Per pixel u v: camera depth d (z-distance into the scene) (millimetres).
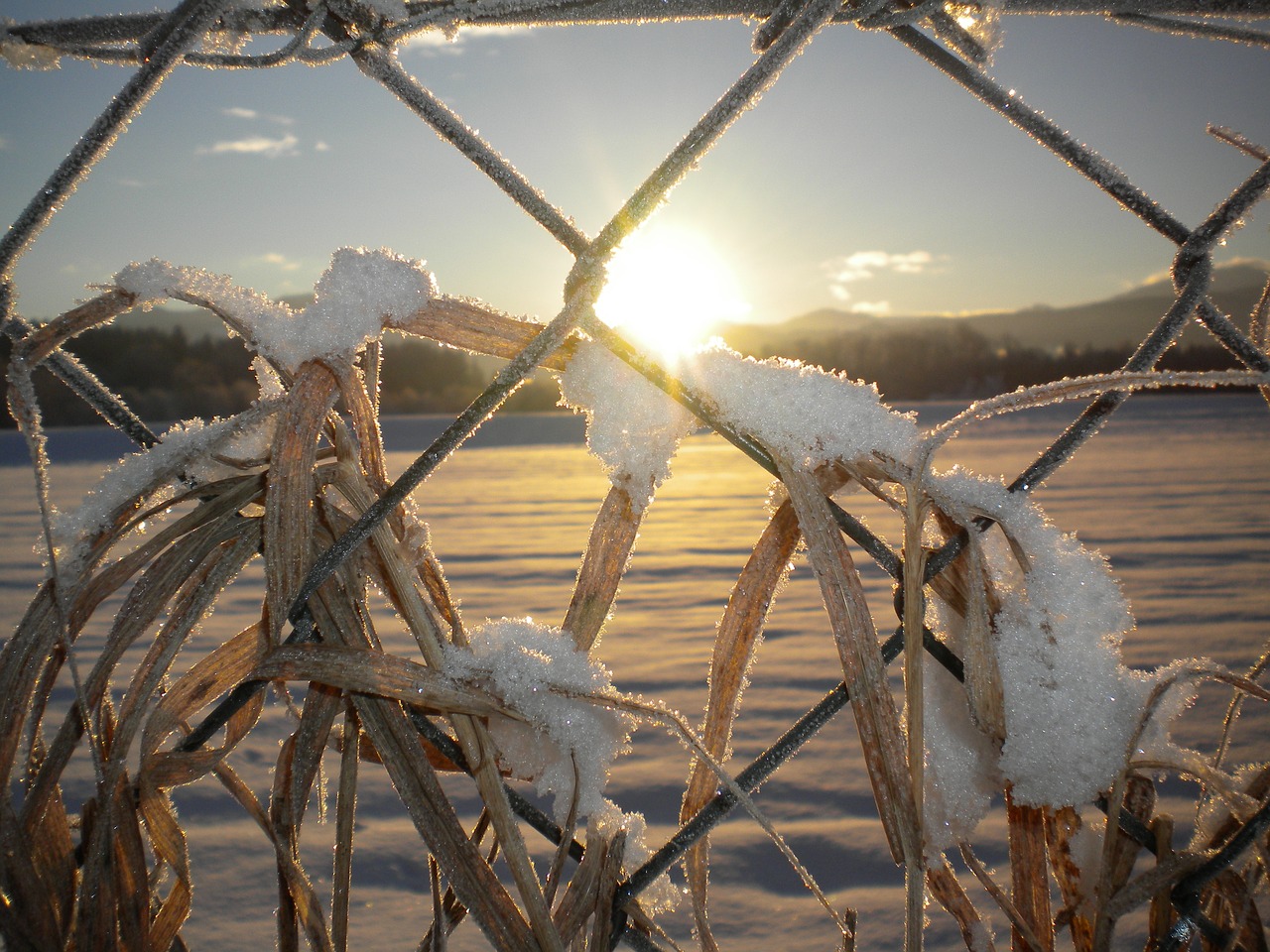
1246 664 3396
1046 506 8523
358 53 639
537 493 11422
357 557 686
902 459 680
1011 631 711
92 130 618
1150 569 5441
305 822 2152
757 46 659
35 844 659
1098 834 743
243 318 707
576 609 716
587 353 727
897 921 1756
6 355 677
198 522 692
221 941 1679
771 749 668
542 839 2043
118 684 3078
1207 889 779
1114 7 668
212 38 674
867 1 660
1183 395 32312
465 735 653
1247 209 679
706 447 21625
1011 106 703
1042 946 693
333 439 702
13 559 6090
